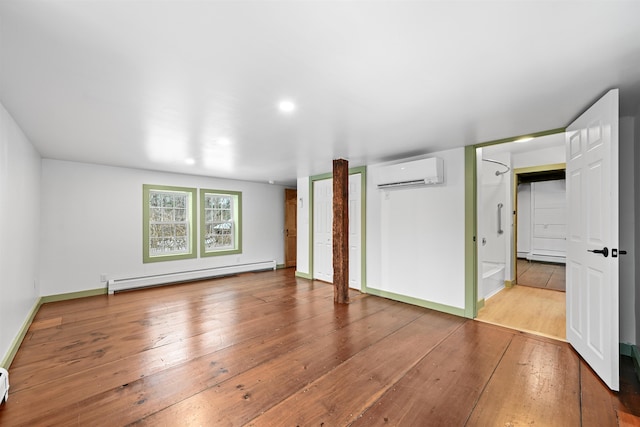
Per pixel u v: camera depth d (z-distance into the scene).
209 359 2.45
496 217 5.04
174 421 1.69
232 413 1.76
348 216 4.62
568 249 2.69
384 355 2.51
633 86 1.97
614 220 1.98
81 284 4.52
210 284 5.39
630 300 2.53
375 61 1.65
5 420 1.71
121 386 2.05
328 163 4.62
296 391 1.99
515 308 3.84
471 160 3.50
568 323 2.71
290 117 2.56
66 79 1.85
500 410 1.79
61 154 3.98
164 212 5.58
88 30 1.35
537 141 4.28
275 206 7.28
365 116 2.54
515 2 1.18
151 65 1.69
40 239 4.14
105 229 4.77
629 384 2.07
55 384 2.08
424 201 3.95
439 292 3.77
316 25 1.33
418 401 1.88
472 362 2.39
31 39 1.42
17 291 2.78
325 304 4.07
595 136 2.17
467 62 1.66
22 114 2.47
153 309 3.85
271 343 2.77
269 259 7.12
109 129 2.88
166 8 1.21
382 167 4.29
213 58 1.62
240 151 3.82
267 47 1.51
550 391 1.98
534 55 1.59
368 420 1.70
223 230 6.46
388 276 4.38
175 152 3.88
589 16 1.26
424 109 2.37
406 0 1.17
